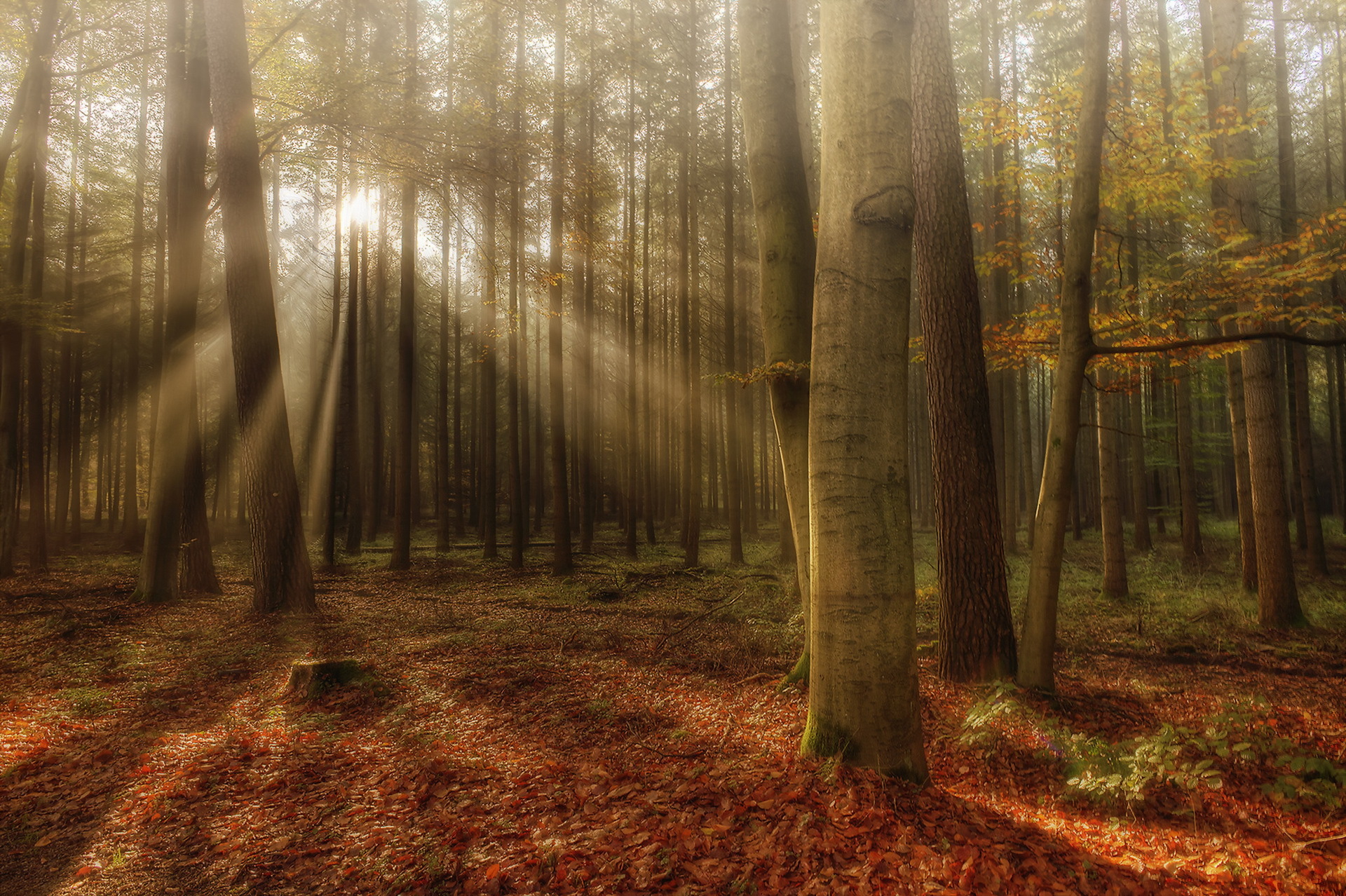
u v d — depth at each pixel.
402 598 13.34
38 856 3.75
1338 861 3.57
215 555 21.34
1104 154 8.35
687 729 5.64
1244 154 10.47
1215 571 15.02
